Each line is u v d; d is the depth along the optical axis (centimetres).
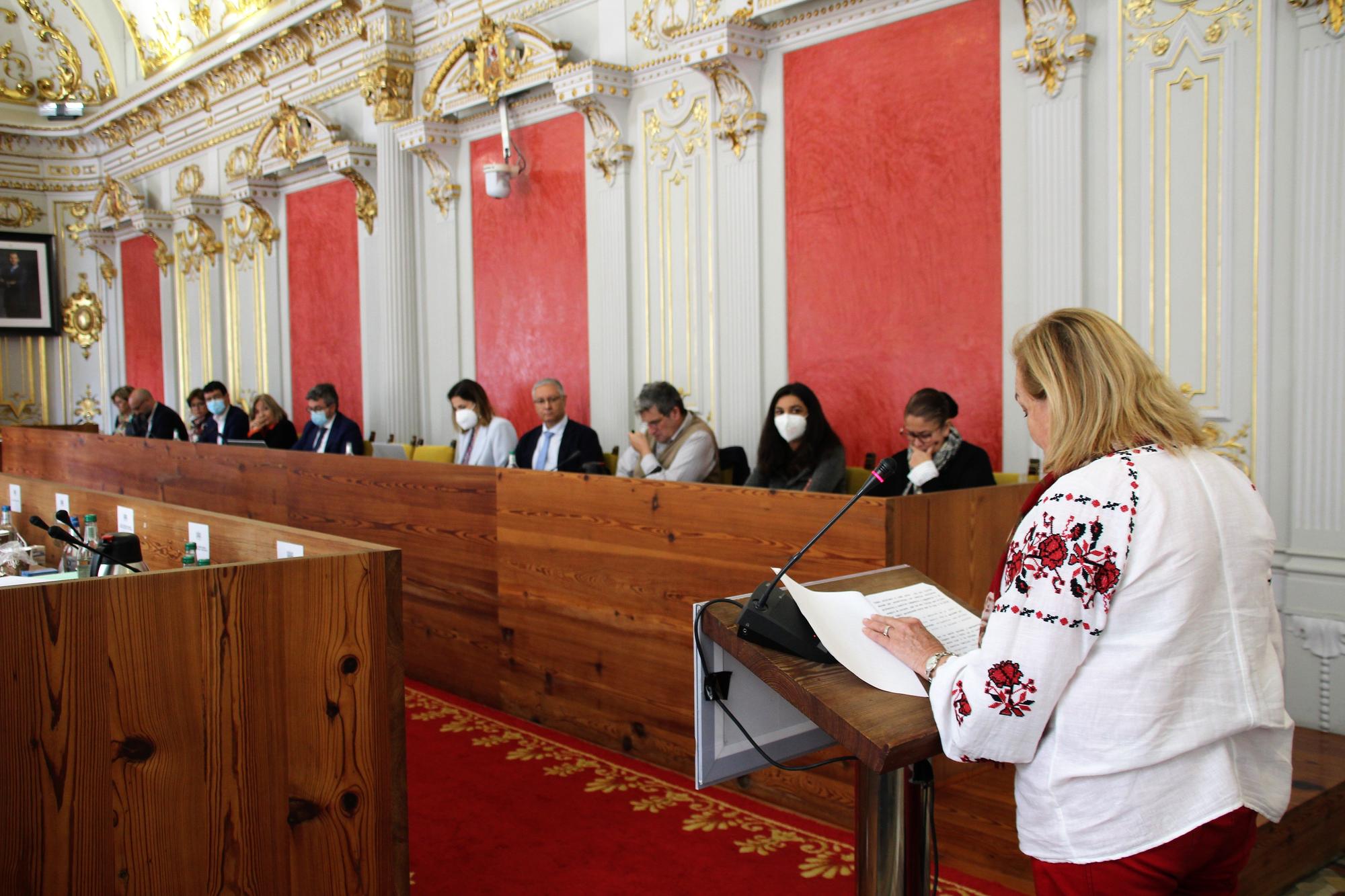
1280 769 136
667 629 319
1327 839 269
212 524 260
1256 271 343
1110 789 127
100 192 1163
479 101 652
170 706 178
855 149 471
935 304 444
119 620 173
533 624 368
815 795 285
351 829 202
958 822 257
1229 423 352
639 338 588
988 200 424
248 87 926
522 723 370
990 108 422
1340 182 323
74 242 1232
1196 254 359
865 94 466
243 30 903
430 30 718
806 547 160
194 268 1049
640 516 326
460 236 713
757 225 514
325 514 471
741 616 150
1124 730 126
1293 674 333
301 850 195
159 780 177
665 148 561
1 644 161
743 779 305
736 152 520
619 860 261
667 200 562
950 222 437
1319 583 328
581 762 329
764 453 398
